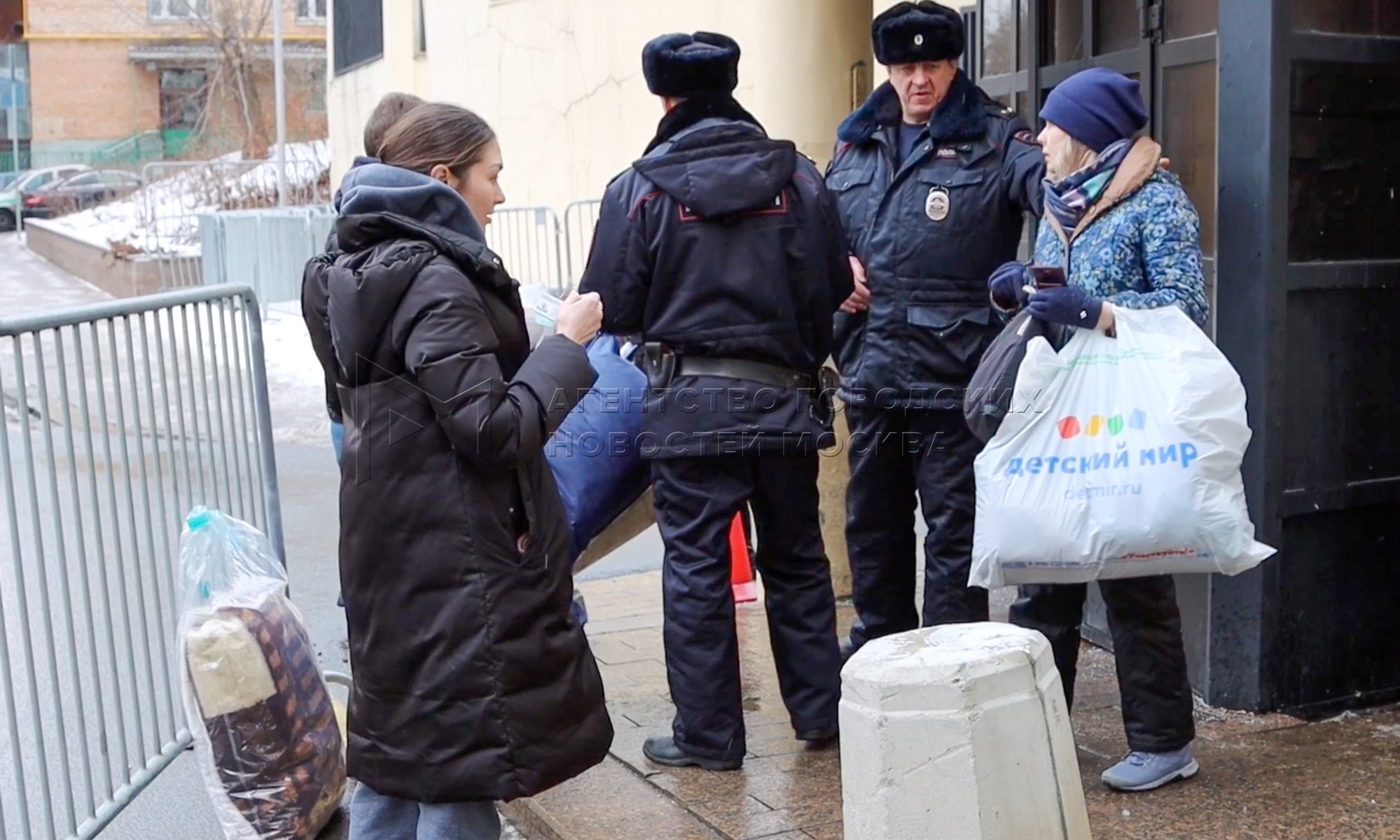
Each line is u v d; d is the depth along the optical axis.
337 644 5.57
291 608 3.75
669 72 3.71
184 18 39.19
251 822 3.57
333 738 3.78
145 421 4.38
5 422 3.40
